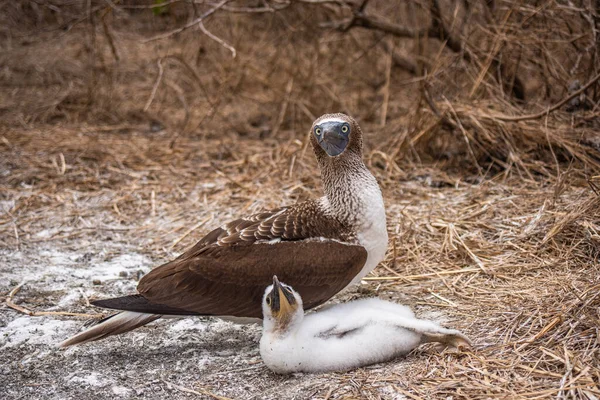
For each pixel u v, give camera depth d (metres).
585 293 6.06
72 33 15.66
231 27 14.44
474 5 10.60
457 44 11.20
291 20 13.44
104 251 8.21
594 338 5.49
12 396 5.59
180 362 5.99
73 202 9.52
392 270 7.38
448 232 7.85
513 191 8.79
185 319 6.71
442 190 9.26
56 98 13.55
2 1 15.62
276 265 5.97
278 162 10.34
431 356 5.62
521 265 7.05
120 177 10.25
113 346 6.29
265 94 13.68
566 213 7.69
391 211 8.62
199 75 14.18
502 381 5.18
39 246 8.39
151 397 5.49
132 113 13.16
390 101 13.07
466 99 10.45
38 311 6.91
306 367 5.59
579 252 7.11
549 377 5.19
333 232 6.18
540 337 5.66
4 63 14.93
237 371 5.80
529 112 10.25
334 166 6.21
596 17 9.88
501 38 10.02
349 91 13.64
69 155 10.97
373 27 11.69
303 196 9.22
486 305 6.41
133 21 16.19
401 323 5.60
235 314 5.97
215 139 11.97
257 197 9.33
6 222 8.97
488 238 7.75
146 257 8.06
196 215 9.02
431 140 10.40
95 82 13.35
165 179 10.15
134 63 14.85
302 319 5.61
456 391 5.12
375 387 5.30
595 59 9.88
